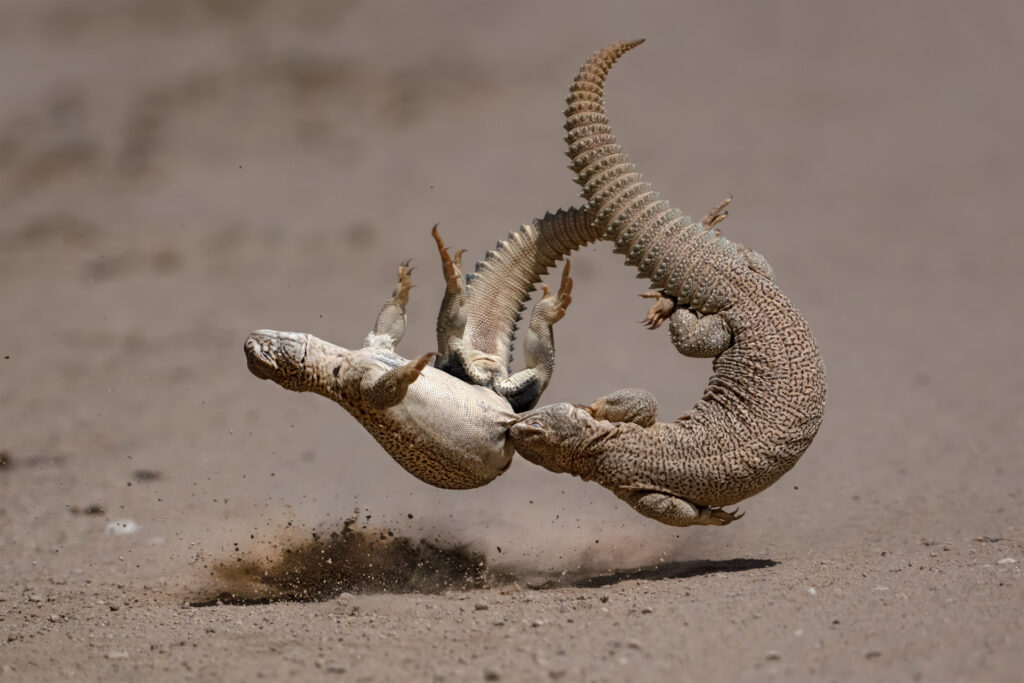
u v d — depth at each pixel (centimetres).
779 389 2789
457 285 2988
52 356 7169
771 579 2731
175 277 9400
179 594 3150
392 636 2464
